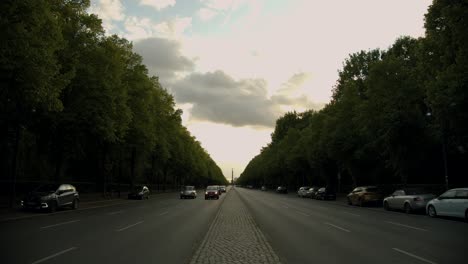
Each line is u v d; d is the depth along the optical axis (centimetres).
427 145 3091
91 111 3008
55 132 3148
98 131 3184
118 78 3375
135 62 4447
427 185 3234
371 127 3347
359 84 5153
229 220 1950
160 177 9756
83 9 2980
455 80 2102
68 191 2641
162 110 5731
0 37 1689
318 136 5328
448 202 2056
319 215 2345
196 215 2277
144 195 4759
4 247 1088
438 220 2014
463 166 3469
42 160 4281
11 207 2464
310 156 5562
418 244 1185
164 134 5750
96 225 1675
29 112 2528
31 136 3322
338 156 4288
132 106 4300
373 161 4103
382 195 3478
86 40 2994
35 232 1420
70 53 2772
